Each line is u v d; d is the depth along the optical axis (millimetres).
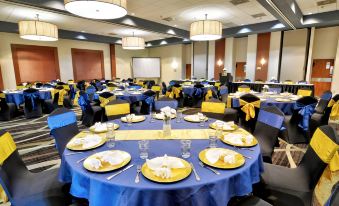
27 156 3322
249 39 10055
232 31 9562
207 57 11844
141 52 14523
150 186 1127
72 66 10930
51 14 6547
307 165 1730
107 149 1647
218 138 1855
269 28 8477
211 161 1392
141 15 7215
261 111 2621
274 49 9375
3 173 1450
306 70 9055
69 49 10727
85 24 8180
